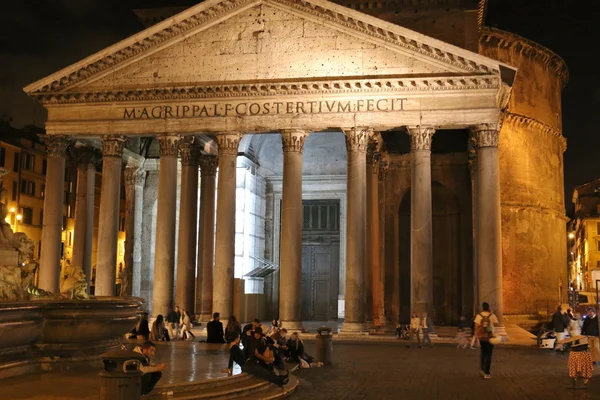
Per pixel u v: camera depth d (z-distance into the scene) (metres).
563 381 18.75
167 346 26.67
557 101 53.12
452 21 41.25
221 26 34.09
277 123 33.16
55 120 35.19
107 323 16.73
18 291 16.23
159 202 33.97
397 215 42.47
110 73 34.88
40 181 56.22
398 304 41.59
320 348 22.42
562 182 53.34
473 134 32.28
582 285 93.06
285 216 32.78
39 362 15.79
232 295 33.22
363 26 32.53
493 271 31.02
